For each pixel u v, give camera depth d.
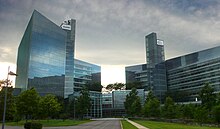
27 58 117.94
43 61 120.94
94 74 180.12
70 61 144.62
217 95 68.38
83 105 105.81
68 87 140.38
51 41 127.44
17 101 57.81
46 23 125.75
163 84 152.75
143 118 98.50
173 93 146.00
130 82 172.12
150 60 155.38
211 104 63.66
